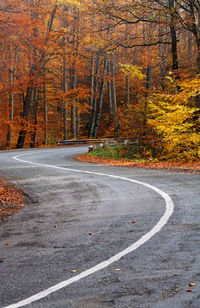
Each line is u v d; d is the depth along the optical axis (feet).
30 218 25.53
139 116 74.69
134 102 79.71
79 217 24.59
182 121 55.83
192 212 23.40
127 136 82.79
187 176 39.63
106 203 28.55
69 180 42.22
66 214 25.86
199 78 56.49
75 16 98.27
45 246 18.63
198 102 59.26
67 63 112.16
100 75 119.96
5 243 19.76
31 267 15.61
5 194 35.22
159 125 57.67
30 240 19.99
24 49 54.13
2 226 23.84
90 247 17.88
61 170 52.34
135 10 62.64
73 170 51.98
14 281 14.14
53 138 130.00
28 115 108.68
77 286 13.21
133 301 11.83
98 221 23.06
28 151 97.30
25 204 30.94
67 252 17.37
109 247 17.62
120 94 182.09
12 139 134.31
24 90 116.16
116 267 14.85
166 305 11.45
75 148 105.19
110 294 12.40
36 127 116.37
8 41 45.39
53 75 128.77
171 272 13.93
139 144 79.15
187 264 14.65
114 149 86.33
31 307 11.84
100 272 14.42
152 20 62.75
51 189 36.88
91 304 11.78
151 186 34.63
